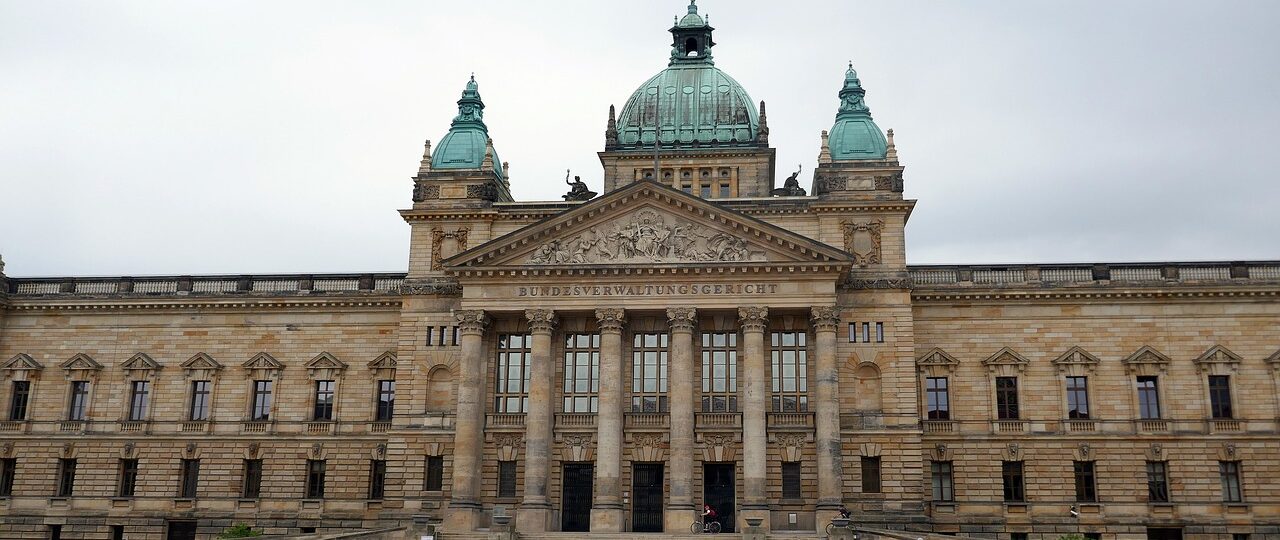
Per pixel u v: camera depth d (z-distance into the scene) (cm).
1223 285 8225
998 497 8075
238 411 8806
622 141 9775
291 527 8475
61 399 8969
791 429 7669
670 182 9581
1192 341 8256
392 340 8812
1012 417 8269
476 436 7694
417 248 8438
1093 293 8312
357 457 8588
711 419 7738
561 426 7819
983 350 8381
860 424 7744
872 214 8138
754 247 7769
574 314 7931
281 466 8656
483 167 8506
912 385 7762
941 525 8031
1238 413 8075
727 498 7731
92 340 9106
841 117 8656
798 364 7912
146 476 8738
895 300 7944
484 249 7838
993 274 8519
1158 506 7969
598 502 7444
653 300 7769
